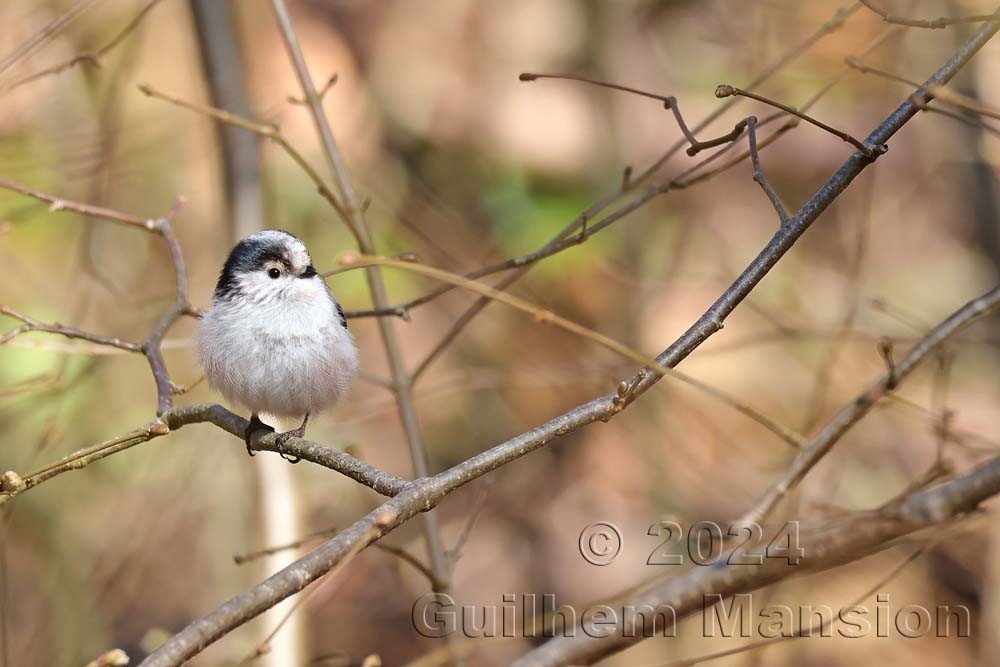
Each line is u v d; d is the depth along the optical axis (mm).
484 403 13336
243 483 9398
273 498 8820
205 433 11711
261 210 9336
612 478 12555
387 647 11922
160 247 12641
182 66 12211
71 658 10844
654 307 12695
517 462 13203
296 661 8523
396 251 12398
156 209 12648
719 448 12094
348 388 7832
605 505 12461
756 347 12531
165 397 7016
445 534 12859
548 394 13289
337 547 5242
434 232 12742
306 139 11875
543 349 12898
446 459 13344
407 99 13062
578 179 12883
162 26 12094
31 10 11500
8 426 11039
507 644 11148
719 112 7918
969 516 5531
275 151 11711
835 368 11383
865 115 13391
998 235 13688
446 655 5723
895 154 13961
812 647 11172
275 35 11875
